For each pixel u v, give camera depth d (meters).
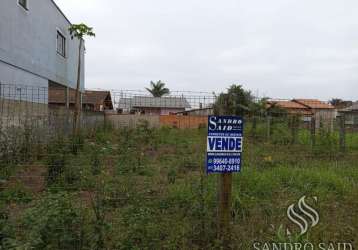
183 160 8.39
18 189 6.11
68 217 3.73
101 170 6.99
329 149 10.00
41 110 11.82
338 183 6.46
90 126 14.08
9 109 9.23
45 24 16.45
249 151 8.63
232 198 5.12
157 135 12.00
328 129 11.66
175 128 11.83
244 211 4.93
